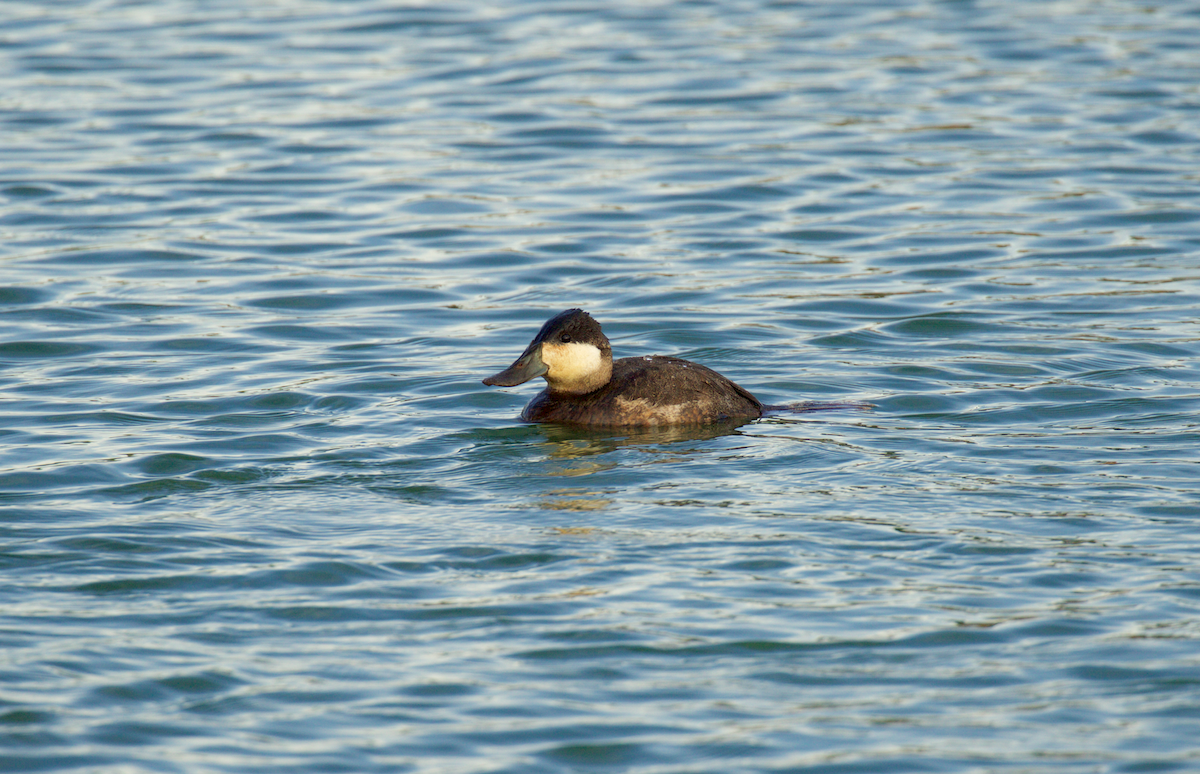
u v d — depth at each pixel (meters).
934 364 15.34
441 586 9.66
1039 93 28.33
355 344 16.38
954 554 10.05
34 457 12.34
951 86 29.00
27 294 18.05
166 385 14.74
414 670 8.52
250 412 13.82
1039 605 9.24
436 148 25.27
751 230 21.11
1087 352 15.59
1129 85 28.66
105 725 7.87
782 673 8.47
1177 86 28.45
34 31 33.62
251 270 19.31
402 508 11.15
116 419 13.56
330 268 19.45
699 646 8.78
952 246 20.16
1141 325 16.59
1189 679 8.27
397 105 27.95
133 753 7.61
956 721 7.92
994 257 19.67
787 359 15.67
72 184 23.03
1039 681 8.31
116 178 23.45
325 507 11.16
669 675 8.46
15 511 10.97
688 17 35.53
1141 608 9.15
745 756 7.62
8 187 22.73
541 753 7.65
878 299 17.94
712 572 9.82
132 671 8.45
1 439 12.89
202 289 18.48
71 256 19.72
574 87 29.16
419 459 12.38
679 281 18.83
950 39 32.94
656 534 10.51
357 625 9.09
